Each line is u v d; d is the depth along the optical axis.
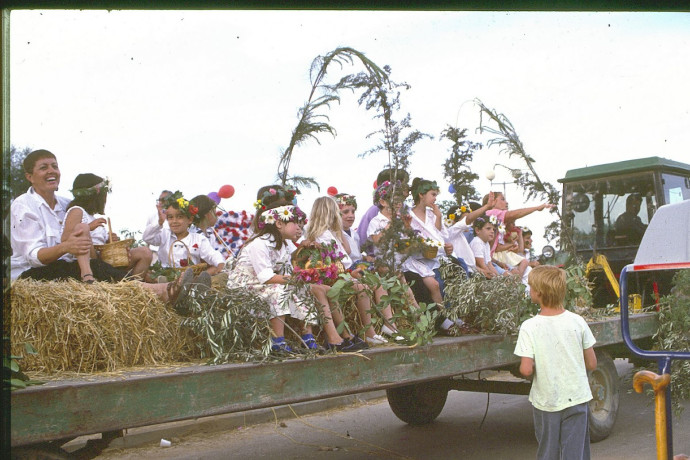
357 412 7.22
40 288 3.15
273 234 4.12
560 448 3.83
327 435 6.18
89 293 3.25
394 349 3.88
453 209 6.54
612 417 5.77
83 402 2.56
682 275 6.25
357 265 4.72
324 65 4.83
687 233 3.79
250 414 6.62
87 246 4.00
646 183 9.52
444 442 5.91
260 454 5.50
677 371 5.36
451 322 5.12
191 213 4.96
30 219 4.14
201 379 2.94
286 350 3.56
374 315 4.43
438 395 6.53
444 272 5.38
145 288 3.50
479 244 6.61
